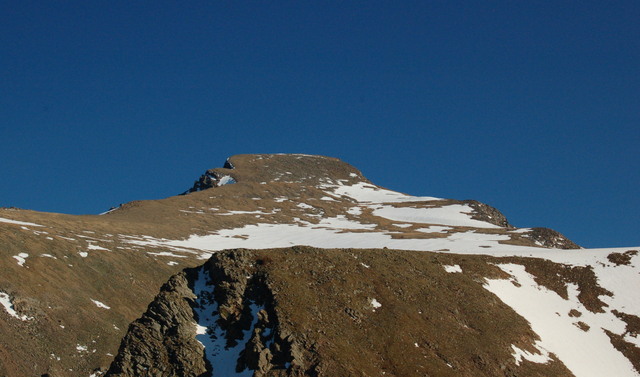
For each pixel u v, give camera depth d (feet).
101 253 330.13
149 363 168.66
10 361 226.79
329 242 463.42
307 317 177.17
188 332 173.78
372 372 164.76
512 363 190.39
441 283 223.71
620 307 247.91
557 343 216.13
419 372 169.78
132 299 301.63
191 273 195.00
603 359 217.36
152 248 384.47
